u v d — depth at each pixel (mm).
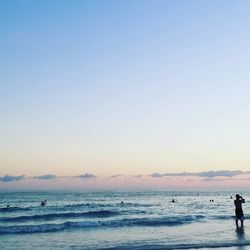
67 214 43656
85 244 21766
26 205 73875
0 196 138750
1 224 34656
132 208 61719
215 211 54031
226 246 21188
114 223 32562
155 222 33531
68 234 26141
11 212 52969
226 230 28297
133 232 27250
